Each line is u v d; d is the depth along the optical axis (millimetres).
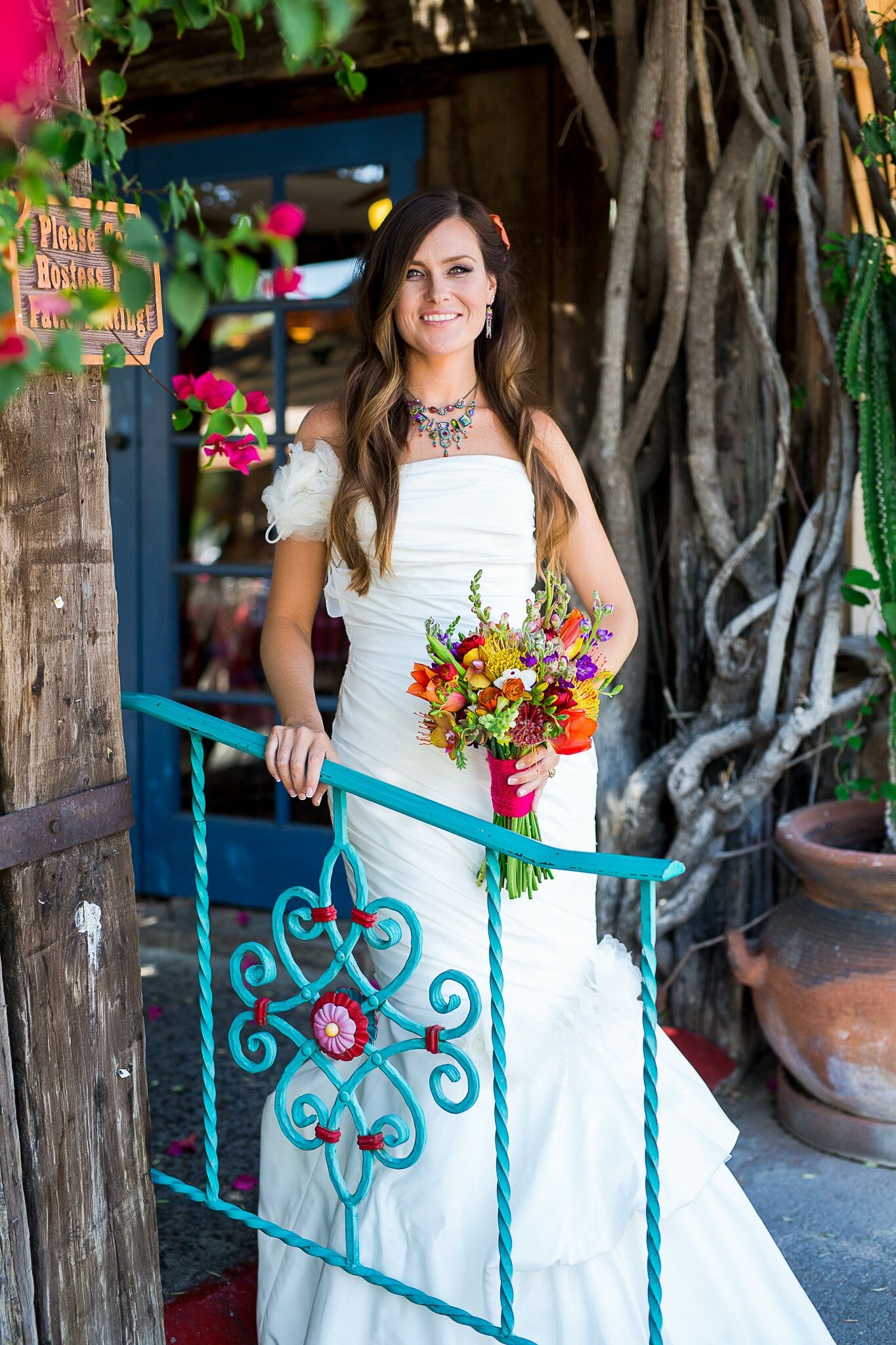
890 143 2686
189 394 1831
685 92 2768
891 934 2625
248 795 4676
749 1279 1955
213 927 4055
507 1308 1695
